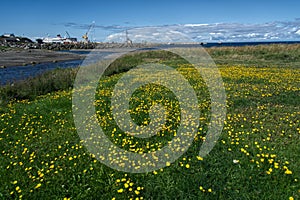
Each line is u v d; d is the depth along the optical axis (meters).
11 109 2.92
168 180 1.40
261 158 1.58
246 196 1.27
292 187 1.30
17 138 2.10
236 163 1.54
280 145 1.76
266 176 1.40
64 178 1.47
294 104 2.76
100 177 1.47
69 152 1.80
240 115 2.40
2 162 1.70
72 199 1.31
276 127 2.09
